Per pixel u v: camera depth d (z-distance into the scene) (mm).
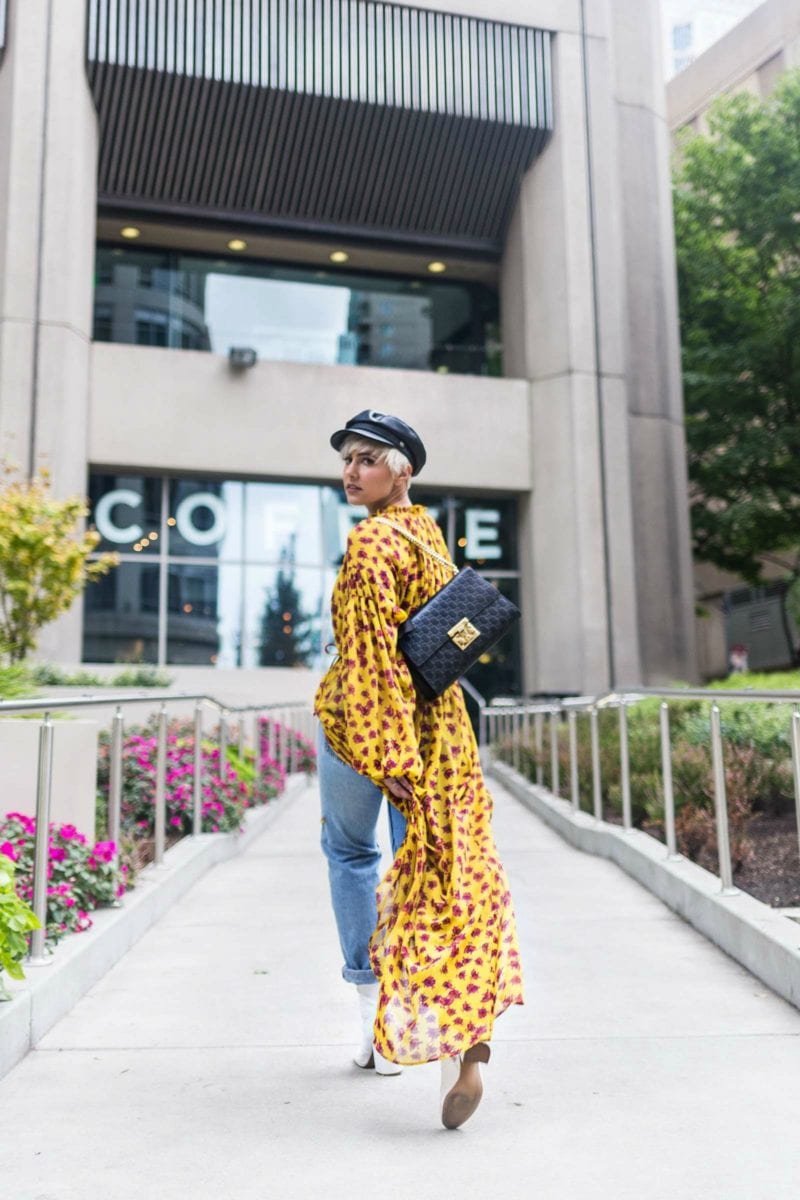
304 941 4098
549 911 4590
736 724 6051
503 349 16344
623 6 16734
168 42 13773
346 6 14562
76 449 13297
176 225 15102
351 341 16031
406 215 15766
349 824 2459
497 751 11812
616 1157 2053
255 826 7188
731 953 3723
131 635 14000
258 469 14305
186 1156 2092
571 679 14438
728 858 4043
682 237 17734
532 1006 3156
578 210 15320
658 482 15438
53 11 13438
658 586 15102
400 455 2414
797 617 16766
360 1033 2920
